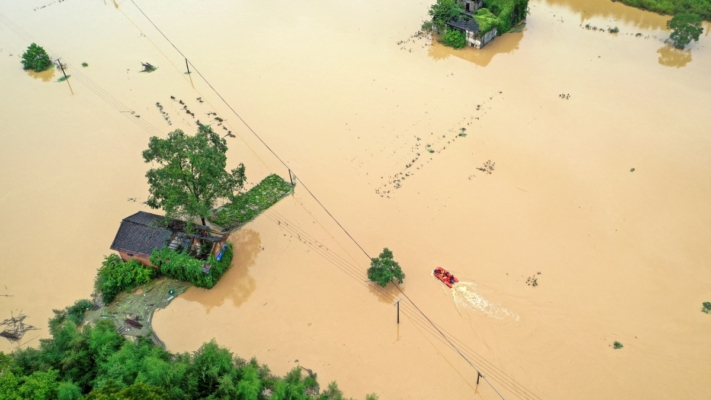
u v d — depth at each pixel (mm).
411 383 45969
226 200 63562
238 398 41406
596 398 44469
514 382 45719
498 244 57781
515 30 99125
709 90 80812
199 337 49812
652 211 61219
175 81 85750
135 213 59375
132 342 47125
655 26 99000
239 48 94625
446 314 51125
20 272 56000
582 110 77562
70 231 60500
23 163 70250
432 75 86812
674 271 54531
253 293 53719
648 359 47094
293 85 84562
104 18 105375
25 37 98750
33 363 42750
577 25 100750
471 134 73500
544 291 52781
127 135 74562
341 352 48406
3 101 82062
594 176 66125
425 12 105000
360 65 89500
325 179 66938
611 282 53562
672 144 70688
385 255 53156
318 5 109000
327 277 55094
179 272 53219
